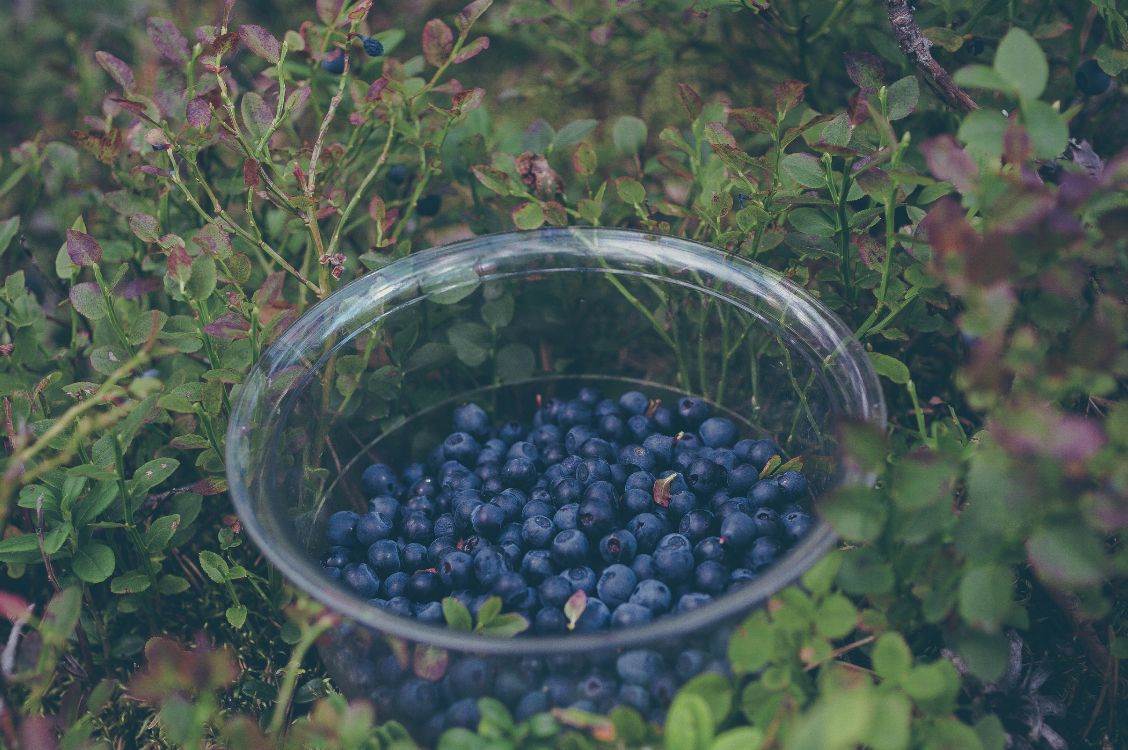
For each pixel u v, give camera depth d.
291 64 0.48
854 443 0.33
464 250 0.43
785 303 0.41
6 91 0.57
